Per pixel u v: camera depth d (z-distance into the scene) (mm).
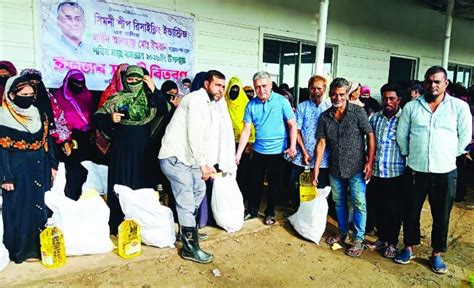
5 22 3764
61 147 3473
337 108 3205
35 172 2838
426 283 2912
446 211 2971
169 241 3170
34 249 2846
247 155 4117
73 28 4160
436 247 3059
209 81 3002
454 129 2879
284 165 4059
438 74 2787
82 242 2918
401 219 3279
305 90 6453
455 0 7438
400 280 2945
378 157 3215
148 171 3377
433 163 2896
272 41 6172
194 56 5211
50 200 2877
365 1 7340
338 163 3258
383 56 7961
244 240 3488
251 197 3879
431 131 2883
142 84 3240
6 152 2705
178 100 4027
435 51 9227
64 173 3393
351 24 7191
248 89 4707
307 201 3594
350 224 3791
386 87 3137
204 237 3443
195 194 3234
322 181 3625
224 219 3551
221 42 5457
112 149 3338
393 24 8008
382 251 3412
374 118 3291
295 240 3574
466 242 3701
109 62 4469
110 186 3348
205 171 2941
